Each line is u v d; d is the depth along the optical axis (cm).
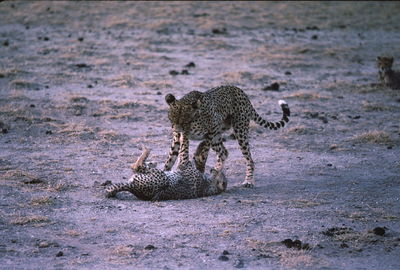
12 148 1427
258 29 3250
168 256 859
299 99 2017
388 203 1131
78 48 2630
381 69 2220
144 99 1922
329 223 1010
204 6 3741
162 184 1098
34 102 1820
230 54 2662
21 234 925
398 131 1695
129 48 2692
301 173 1329
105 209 1045
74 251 870
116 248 878
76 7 3588
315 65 2534
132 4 3716
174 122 1152
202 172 1238
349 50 2855
